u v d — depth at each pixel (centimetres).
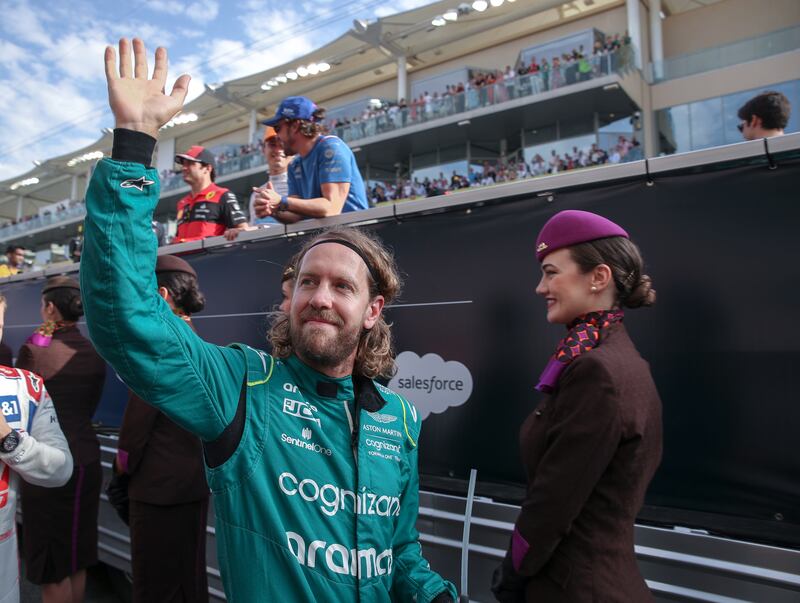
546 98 1673
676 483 184
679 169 190
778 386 170
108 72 102
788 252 173
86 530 278
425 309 240
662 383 188
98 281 94
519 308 218
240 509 108
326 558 108
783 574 157
